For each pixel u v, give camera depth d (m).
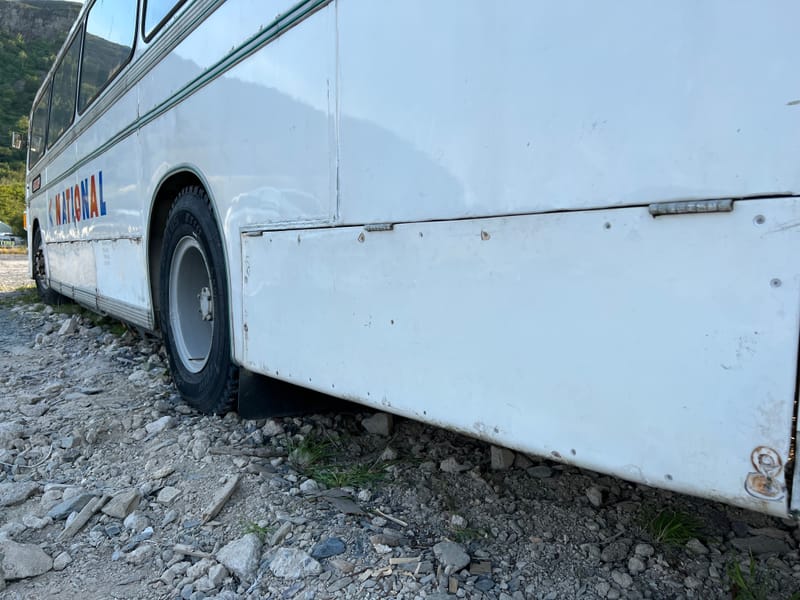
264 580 2.09
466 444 3.12
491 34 1.67
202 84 3.22
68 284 7.05
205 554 2.24
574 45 1.48
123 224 4.73
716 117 1.27
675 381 1.36
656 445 1.40
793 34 1.17
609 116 1.43
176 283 3.93
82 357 5.43
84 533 2.47
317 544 2.24
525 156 1.60
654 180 1.36
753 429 1.26
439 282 1.86
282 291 2.61
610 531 2.31
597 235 1.47
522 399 1.66
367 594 1.98
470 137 1.74
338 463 2.94
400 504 2.54
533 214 1.59
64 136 6.76
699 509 2.46
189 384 3.78
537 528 2.34
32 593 2.11
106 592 2.10
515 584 2.01
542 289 1.59
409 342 1.99
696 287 1.31
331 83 2.25
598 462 1.50
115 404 3.98
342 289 2.25
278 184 2.60
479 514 2.45
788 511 1.23
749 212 1.23
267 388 3.22
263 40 2.64
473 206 1.74
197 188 3.52
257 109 2.72
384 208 2.04
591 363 1.50
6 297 11.12
